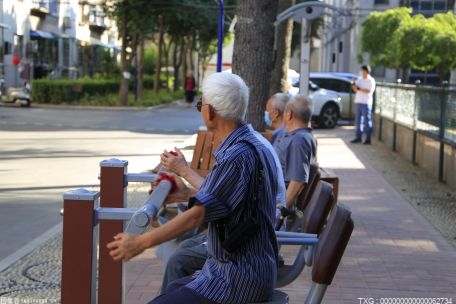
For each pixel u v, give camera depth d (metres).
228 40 54.88
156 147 19.53
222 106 3.95
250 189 3.78
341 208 4.32
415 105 17.34
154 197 3.88
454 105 13.43
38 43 52.41
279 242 4.65
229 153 3.80
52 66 54.06
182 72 69.38
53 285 7.10
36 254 8.27
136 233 3.65
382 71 47.06
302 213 6.06
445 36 31.23
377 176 15.05
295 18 12.96
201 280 3.85
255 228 3.76
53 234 9.22
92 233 3.84
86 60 62.78
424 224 10.23
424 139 16.22
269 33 10.75
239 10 10.78
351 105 29.67
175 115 34.84
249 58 10.73
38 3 51.12
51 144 19.81
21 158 16.67
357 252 8.49
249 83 10.71
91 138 21.83
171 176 4.06
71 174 14.29
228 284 3.78
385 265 7.95
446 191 13.30
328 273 4.24
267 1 10.67
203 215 3.66
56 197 11.81
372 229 9.80
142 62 44.94
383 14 36.16
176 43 56.38
